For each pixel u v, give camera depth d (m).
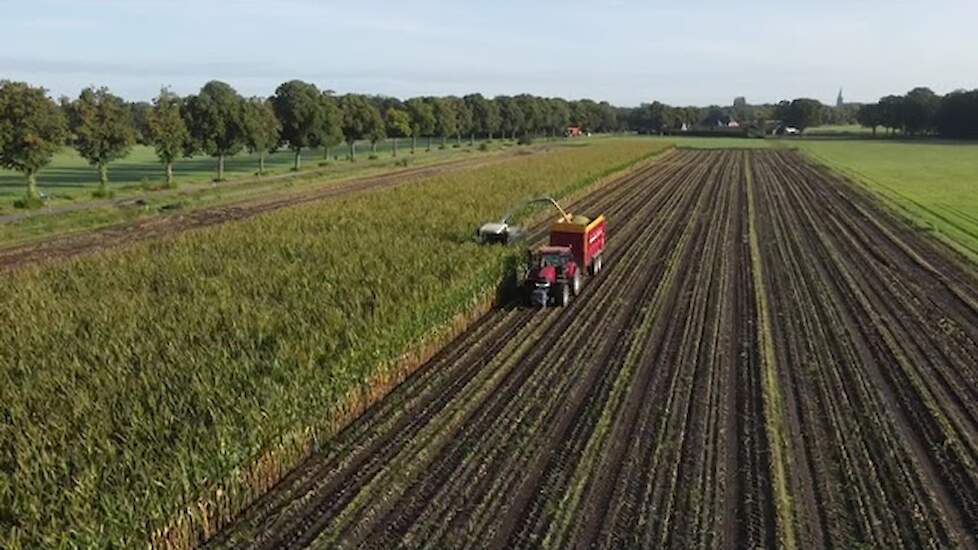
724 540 11.08
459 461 13.49
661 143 123.00
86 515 9.46
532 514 11.73
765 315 22.52
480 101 129.00
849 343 19.95
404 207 36.25
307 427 13.62
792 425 14.98
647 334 20.75
